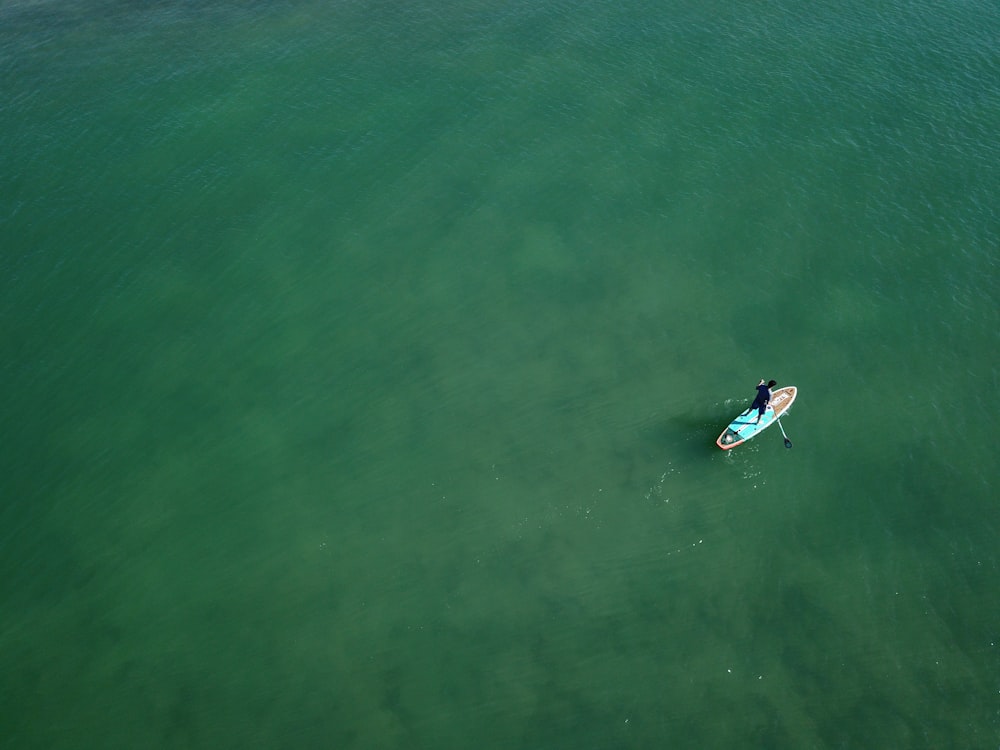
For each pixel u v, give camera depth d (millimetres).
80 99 55938
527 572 33000
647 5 62781
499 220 47500
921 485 34562
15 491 36688
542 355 40750
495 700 29625
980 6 60625
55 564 34344
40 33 62469
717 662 30062
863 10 60906
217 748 29062
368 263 45531
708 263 44469
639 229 46500
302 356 41469
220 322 43031
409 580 33094
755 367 39344
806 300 42188
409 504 35531
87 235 46969
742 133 51688
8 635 32250
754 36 59031
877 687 29125
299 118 54188
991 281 42406
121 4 65750
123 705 30234
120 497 36375
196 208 48438
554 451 36875
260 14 63906
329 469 37031
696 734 28391
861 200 47031
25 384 40469
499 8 63500
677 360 40000
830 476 35062
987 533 32906
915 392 37875
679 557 33031
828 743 27953
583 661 30391
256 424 38812
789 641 30438
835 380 38531
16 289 44344
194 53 59844
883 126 51344
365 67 58094
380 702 29828
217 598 33062
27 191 49406
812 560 32562
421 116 54062
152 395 40031
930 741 27828
